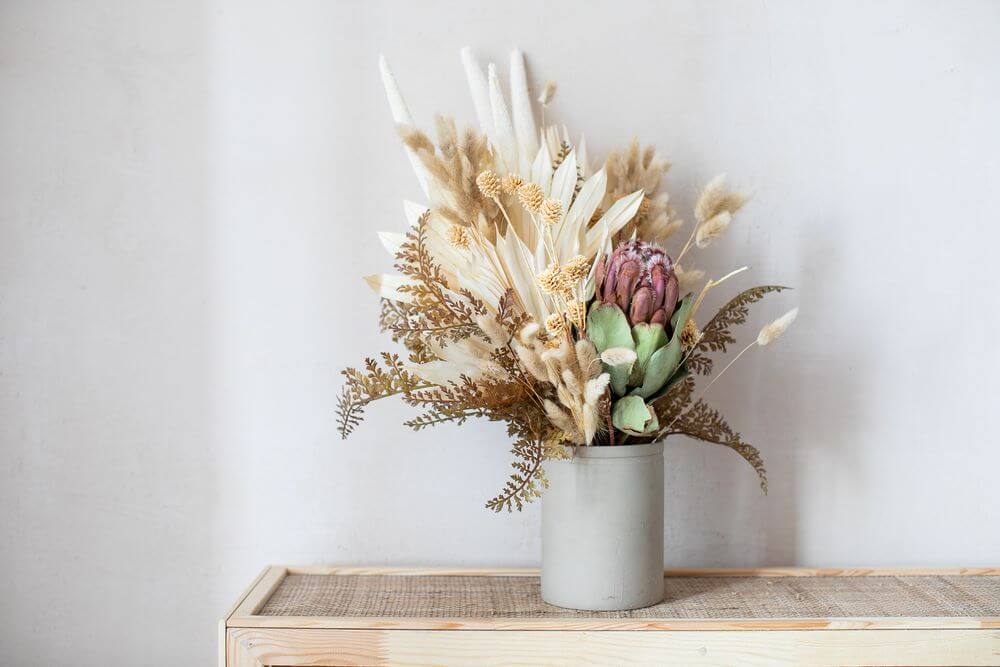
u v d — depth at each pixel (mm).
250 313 1507
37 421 1502
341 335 1507
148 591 1508
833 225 1499
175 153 1503
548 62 1503
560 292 1260
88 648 1507
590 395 1203
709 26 1507
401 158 1504
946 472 1502
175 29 1504
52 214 1501
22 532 1503
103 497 1506
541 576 1348
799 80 1507
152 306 1505
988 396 1499
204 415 1507
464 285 1330
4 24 1498
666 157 1507
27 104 1499
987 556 1510
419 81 1504
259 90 1504
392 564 1512
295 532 1511
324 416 1507
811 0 1507
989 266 1510
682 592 1374
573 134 1507
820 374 1503
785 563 1506
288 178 1505
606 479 1297
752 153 1509
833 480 1507
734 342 1424
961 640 1246
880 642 1247
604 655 1242
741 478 1506
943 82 1510
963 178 1510
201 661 1510
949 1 1506
